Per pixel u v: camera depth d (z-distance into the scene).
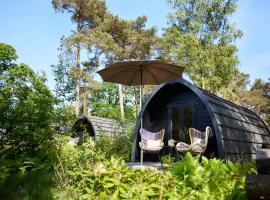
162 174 5.14
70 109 9.34
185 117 11.16
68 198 4.64
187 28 27.58
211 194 4.45
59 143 7.80
